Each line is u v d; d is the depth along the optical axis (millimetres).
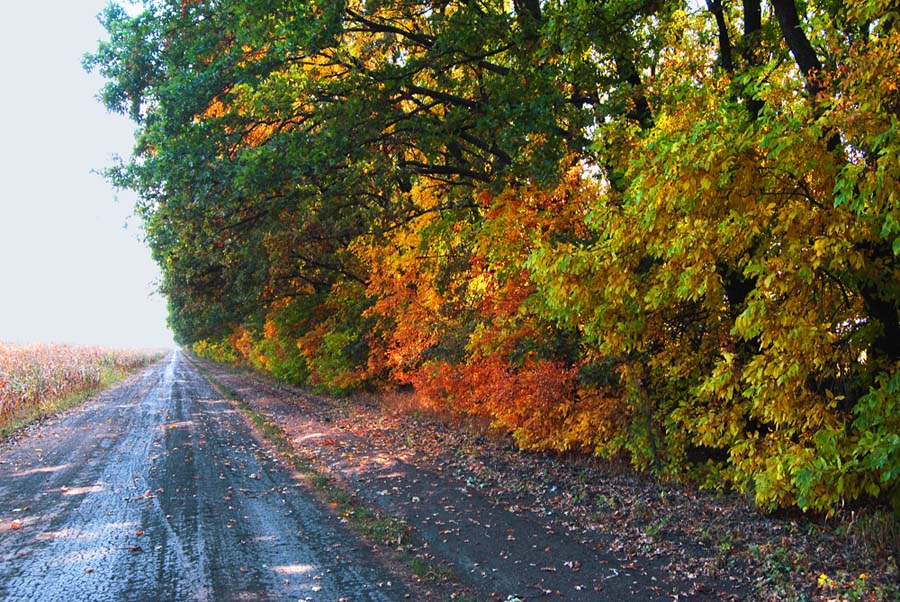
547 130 9523
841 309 6309
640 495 8430
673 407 9094
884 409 5535
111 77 14203
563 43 9078
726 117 5934
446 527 7336
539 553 6367
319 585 5566
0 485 10047
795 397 6012
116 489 9586
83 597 5336
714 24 11102
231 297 25484
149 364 73438
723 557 6023
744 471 7094
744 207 5836
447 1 11180
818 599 5023
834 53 6375
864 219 5141
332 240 20891
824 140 5324
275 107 10703
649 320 8055
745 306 7336
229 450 13094
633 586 5480
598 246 7508
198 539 6973
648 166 6484
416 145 11820
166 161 10711
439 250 15141
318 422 17578
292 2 10031
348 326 24047
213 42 11500
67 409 22094
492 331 11484
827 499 5590
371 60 12812
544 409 10398
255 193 10281
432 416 16703
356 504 8516
